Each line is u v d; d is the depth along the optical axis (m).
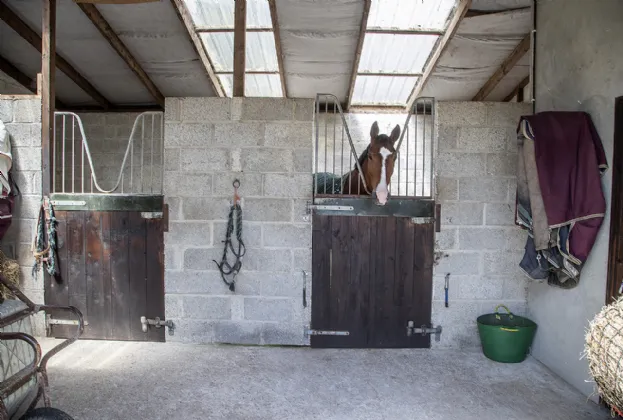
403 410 2.47
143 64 5.16
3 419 1.59
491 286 3.38
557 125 2.66
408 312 3.38
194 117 3.39
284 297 3.40
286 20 4.30
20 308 1.92
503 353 3.11
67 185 6.15
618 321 1.56
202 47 4.93
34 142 3.44
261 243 3.40
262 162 3.37
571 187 2.63
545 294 3.13
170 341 3.48
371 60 5.18
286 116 3.35
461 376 2.91
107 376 2.85
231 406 2.49
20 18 4.38
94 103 6.13
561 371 2.92
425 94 5.76
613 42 2.48
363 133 6.24
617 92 2.44
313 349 3.37
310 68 5.20
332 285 3.37
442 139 3.33
